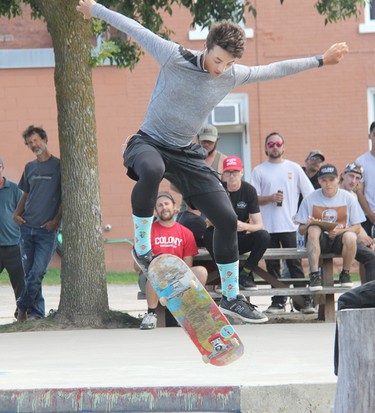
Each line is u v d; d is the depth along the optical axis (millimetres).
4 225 26859
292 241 26828
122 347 19453
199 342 14281
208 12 28625
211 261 24031
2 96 45500
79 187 24188
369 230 27594
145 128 15078
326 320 24391
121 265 46031
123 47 30375
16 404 14469
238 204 23625
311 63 15125
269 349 18484
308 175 30266
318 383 14242
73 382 14992
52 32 24328
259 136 46594
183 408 14266
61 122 24391
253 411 14148
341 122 46594
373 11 46719
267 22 46625
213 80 14570
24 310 25328
